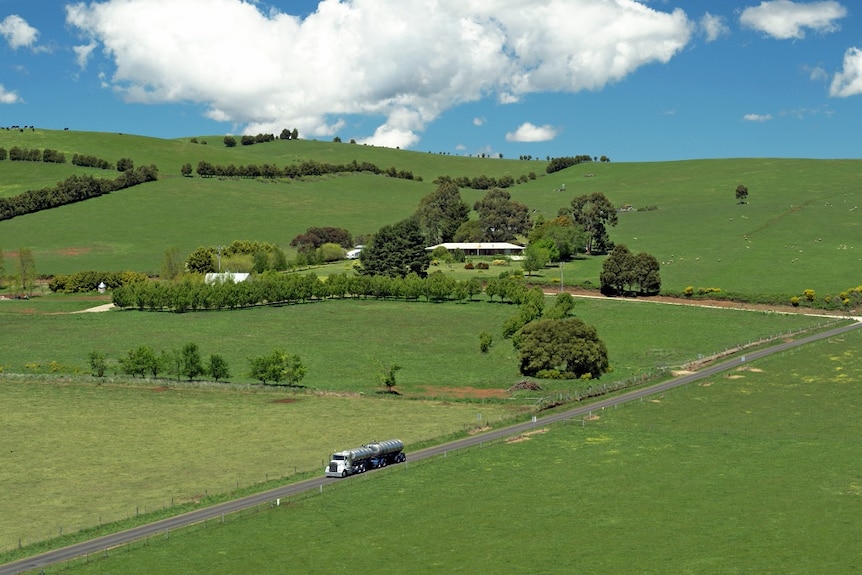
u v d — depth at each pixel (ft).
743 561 277.85
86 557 287.07
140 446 423.23
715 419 457.27
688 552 286.05
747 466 378.12
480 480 364.38
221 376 563.48
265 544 297.53
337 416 474.90
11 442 430.61
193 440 432.66
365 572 274.36
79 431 448.65
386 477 369.91
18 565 284.20
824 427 440.45
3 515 335.06
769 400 492.13
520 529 309.63
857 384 517.96
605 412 473.26
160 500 347.77
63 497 353.92
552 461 388.78
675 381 541.75
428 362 614.75
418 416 473.26
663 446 409.69
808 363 567.59
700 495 342.03
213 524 316.40
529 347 567.18
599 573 271.49
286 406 497.05
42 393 524.52
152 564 281.13
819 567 271.69
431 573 273.33
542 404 485.97
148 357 561.43
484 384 549.13
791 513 319.88
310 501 340.59
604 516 321.11
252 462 396.16
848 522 309.22
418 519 320.50
